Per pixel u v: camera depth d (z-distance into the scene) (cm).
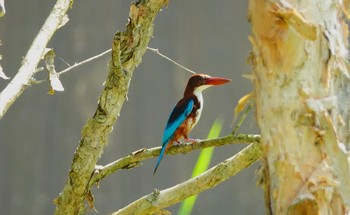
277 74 538
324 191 526
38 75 3928
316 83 536
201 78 1095
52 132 3912
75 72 3928
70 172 902
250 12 548
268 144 540
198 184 884
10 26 3891
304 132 532
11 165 3881
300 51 535
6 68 3878
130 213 903
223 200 3844
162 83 3988
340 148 528
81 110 3922
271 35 538
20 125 3894
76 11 3953
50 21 919
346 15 554
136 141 3928
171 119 1052
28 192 3888
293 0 540
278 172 536
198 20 4059
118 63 807
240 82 4006
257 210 3834
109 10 3981
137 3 820
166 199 894
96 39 3966
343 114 540
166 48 4025
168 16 4041
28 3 3912
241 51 4069
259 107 546
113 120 863
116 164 930
